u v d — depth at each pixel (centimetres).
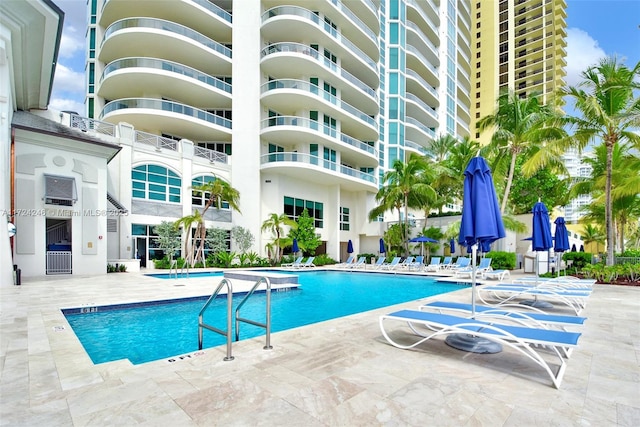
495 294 985
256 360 410
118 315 779
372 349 458
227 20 2631
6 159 1193
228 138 2620
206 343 579
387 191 2575
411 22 3697
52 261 1450
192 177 2272
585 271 1434
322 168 2573
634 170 1644
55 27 1300
